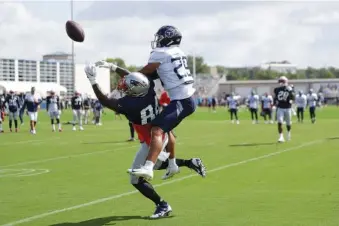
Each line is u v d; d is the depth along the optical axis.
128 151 31.61
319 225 13.27
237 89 185.75
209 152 30.25
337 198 16.55
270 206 15.56
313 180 20.00
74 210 15.43
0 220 14.27
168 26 13.62
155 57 13.38
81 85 156.50
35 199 17.12
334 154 28.50
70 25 13.41
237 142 36.50
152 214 14.70
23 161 27.16
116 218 14.34
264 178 20.66
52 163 26.27
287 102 36.12
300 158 26.88
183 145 34.59
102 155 29.59
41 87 127.50
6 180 20.98
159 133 13.17
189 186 19.09
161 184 19.47
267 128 52.22
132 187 19.16
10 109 49.28
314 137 39.94
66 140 39.75
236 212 14.84
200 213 14.77
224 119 74.38
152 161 12.99
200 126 56.59
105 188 19.02
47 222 14.02
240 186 18.97
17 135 45.19
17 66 136.62
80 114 52.72
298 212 14.73
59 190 18.69
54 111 50.03
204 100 154.12
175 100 13.42
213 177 21.02
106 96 13.36
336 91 165.75
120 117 81.81
